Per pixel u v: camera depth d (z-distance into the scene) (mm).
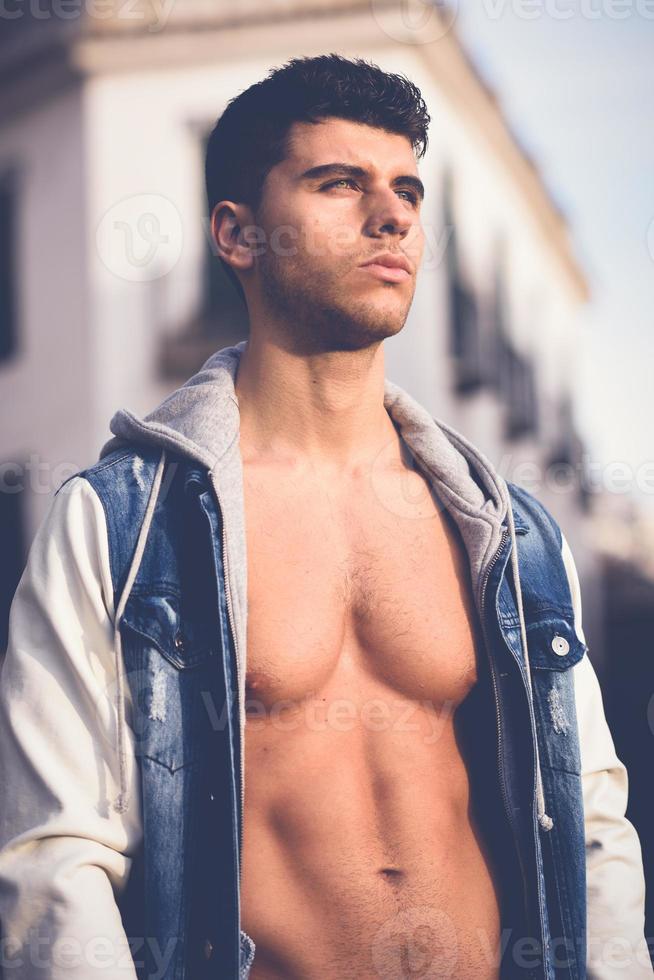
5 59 9609
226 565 1870
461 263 8875
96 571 1885
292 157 2109
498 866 1922
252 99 2205
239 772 1789
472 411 8891
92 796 1788
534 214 10516
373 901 1822
